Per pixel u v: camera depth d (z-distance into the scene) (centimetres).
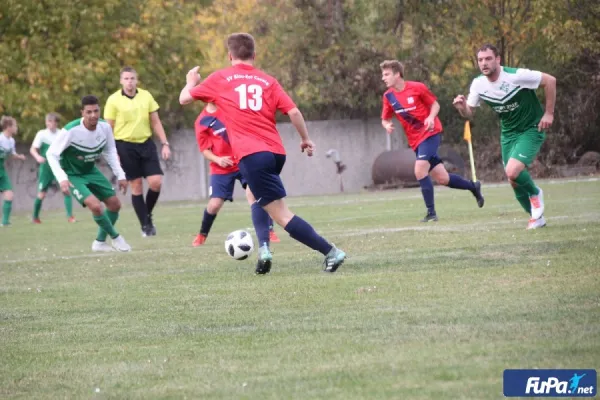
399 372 1223
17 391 1269
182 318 1770
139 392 1220
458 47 9512
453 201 5397
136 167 4025
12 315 1939
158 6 8719
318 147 9431
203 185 9050
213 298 1994
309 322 1631
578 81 9131
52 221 5962
